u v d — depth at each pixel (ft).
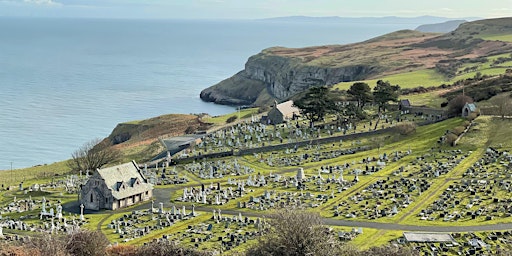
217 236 394.93
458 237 366.43
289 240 284.20
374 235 379.96
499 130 636.48
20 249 326.24
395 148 639.76
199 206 485.56
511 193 451.12
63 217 464.24
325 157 631.15
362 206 451.94
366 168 562.25
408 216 421.18
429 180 510.17
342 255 293.23
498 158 555.28
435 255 337.11
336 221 417.49
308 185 526.16
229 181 556.10
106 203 491.31
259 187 533.55
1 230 412.77
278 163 625.00
